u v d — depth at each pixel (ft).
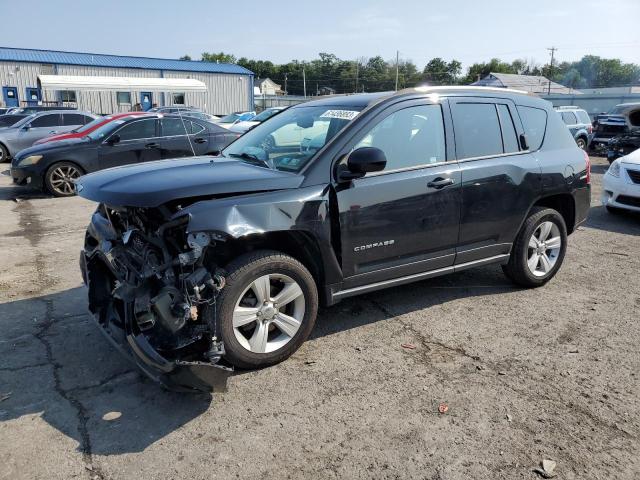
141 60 139.54
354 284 12.95
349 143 12.52
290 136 13.76
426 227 13.71
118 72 130.21
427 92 14.19
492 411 10.39
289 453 9.12
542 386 11.33
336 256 12.43
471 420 10.10
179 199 10.62
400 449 9.25
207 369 9.79
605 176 28.66
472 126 14.83
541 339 13.57
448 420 10.09
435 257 14.25
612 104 133.49
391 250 13.26
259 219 10.85
